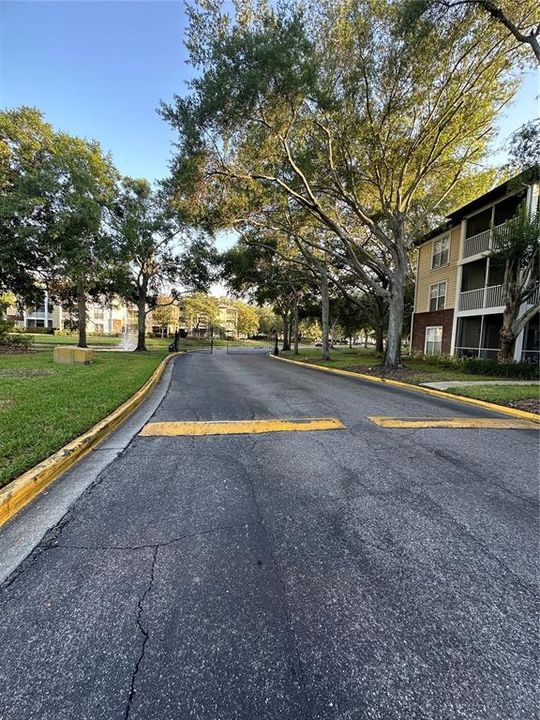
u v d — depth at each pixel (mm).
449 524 2637
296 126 10625
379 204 14633
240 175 11102
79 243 15695
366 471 3584
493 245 13133
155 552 2252
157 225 20688
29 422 4371
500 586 2012
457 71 9984
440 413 6262
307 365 17250
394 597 1909
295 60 8531
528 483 3369
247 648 1590
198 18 8852
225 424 5234
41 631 1651
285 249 20266
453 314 16984
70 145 17125
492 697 1390
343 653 1573
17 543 2314
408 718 1312
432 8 8547
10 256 15781
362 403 7043
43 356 13703
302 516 2713
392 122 10891
